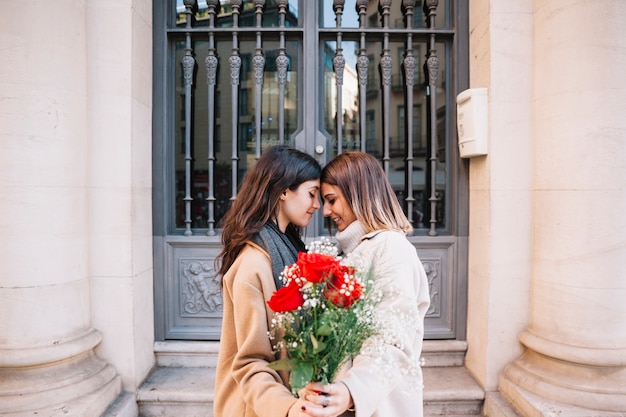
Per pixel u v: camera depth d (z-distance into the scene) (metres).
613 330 2.40
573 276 2.45
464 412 2.75
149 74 2.93
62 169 2.42
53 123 2.38
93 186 2.63
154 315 3.06
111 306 2.65
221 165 3.18
